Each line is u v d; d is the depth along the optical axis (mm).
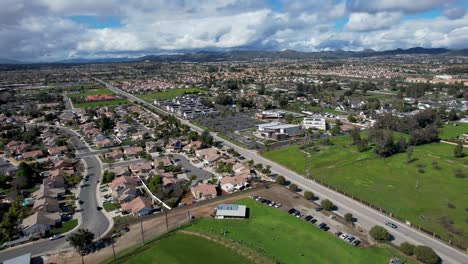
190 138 159000
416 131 151125
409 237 76188
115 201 97688
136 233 79312
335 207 91188
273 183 108250
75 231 81125
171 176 112625
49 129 189375
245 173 115875
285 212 88312
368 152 136250
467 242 73812
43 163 130750
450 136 161875
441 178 108875
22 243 76312
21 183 107000
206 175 118188
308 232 78000
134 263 67625
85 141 167875
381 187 103500
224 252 70500
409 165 120750
